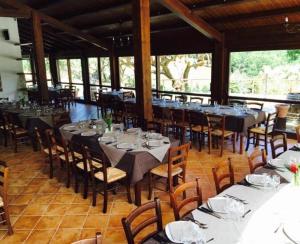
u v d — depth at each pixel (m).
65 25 8.89
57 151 4.36
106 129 4.42
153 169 3.75
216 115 5.34
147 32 5.19
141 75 5.30
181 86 9.17
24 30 11.05
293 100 6.48
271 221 1.92
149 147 3.66
